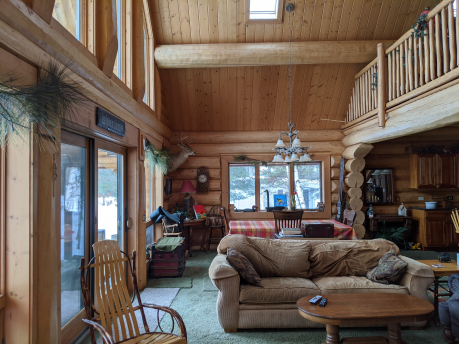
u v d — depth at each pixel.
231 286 3.16
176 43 5.95
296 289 3.20
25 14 1.87
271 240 3.94
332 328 2.54
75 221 3.02
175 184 7.36
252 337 3.06
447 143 7.57
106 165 3.75
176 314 2.36
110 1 3.14
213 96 6.82
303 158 4.96
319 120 7.27
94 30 3.06
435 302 3.36
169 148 7.13
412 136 7.46
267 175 7.48
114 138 3.53
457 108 3.47
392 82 4.94
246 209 7.44
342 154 7.30
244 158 7.36
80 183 3.13
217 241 7.31
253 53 5.77
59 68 2.25
